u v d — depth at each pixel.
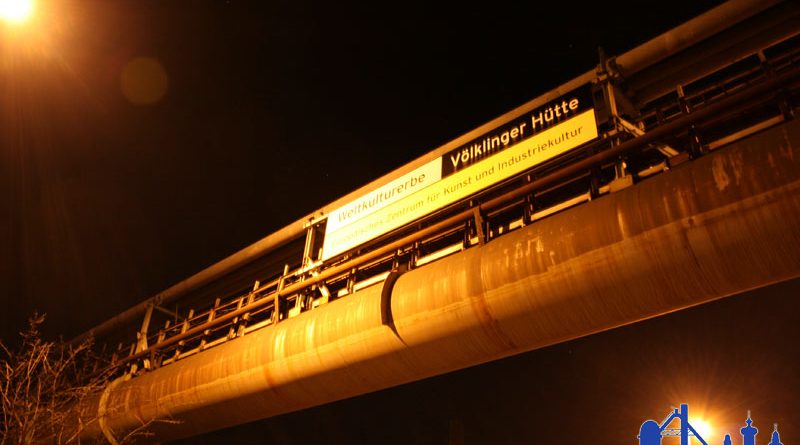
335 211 12.56
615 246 7.28
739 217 6.55
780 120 7.37
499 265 8.27
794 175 6.30
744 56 9.16
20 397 12.78
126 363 15.25
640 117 9.46
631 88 9.82
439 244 12.70
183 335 14.41
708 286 6.96
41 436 12.57
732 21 8.80
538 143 9.41
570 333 8.07
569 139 9.05
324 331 10.17
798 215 6.25
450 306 8.62
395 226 11.00
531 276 7.91
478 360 8.93
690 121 7.69
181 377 12.57
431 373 9.51
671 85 9.74
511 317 8.16
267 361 10.91
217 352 12.20
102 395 14.02
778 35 8.87
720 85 8.92
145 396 13.13
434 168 10.80
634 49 9.54
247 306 12.94
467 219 9.66
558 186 9.30
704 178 6.93
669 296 7.18
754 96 7.36
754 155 6.67
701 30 8.99
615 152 8.22
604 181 10.02
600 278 7.40
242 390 11.31
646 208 7.20
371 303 9.66
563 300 7.73
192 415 12.42
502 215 11.43
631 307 7.44
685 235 6.85
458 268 8.80
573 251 7.60
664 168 7.98
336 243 12.05
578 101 9.21
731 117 7.99
